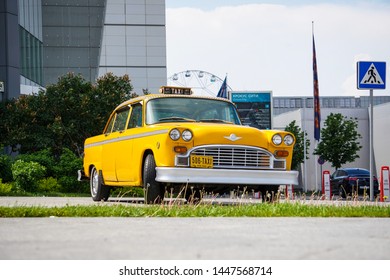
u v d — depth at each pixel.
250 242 4.36
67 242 4.34
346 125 47.88
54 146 28.59
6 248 4.04
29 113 28.41
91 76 58.56
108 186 13.67
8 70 33.88
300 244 4.25
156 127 11.06
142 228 5.52
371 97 18.33
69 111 29.09
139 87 57.91
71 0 58.44
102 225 5.86
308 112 59.38
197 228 5.54
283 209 8.12
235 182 10.74
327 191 25.73
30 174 21.25
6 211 7.29
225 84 49.81
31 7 43.69
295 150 53.00
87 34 58.69
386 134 55.91
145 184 11.15
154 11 58.41
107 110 29.42
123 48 57.88
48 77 58.03
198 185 11.08
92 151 14.27
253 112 42.28
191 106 12.12
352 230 5.39
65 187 23.17
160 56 58.31
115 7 58.00
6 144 28.66
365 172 32.91
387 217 7.70
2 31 33.94
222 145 10.78
